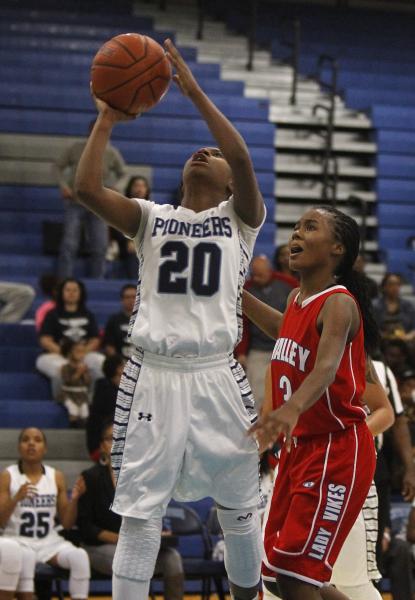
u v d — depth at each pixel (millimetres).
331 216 5254
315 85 18094
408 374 10977
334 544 5043
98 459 10211
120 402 4742
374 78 18547
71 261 13672
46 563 8914
